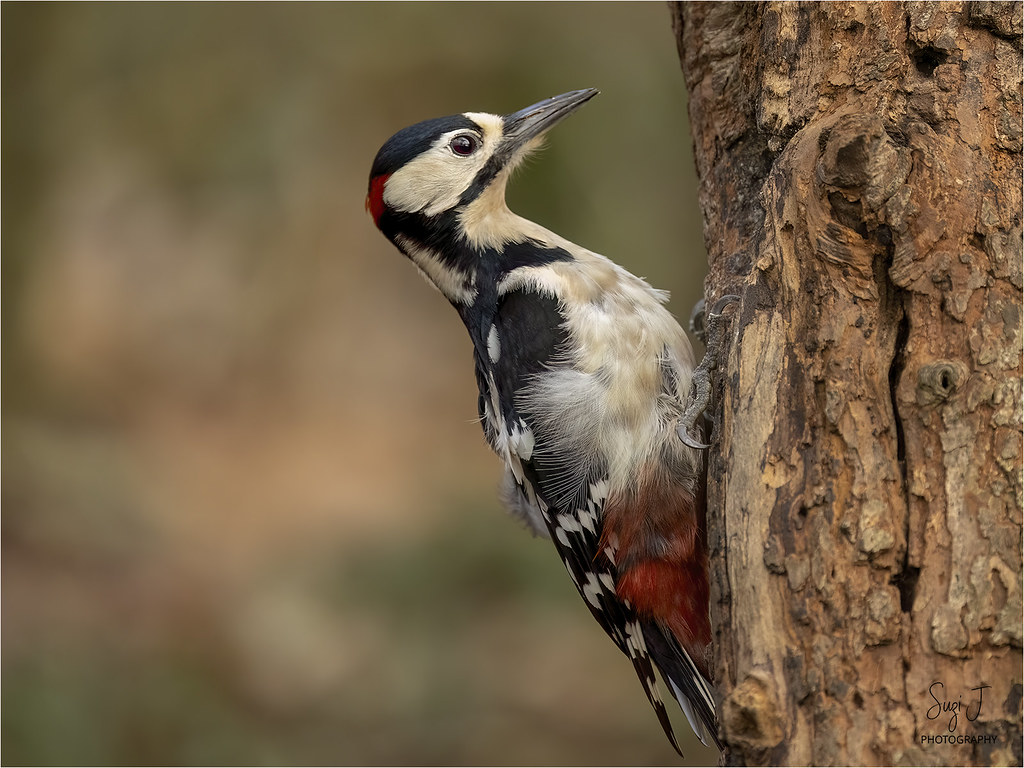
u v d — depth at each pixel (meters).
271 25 15.59
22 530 15.24
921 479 4.34
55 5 15.64
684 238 14.28
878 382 4.52
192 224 18.69
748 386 4.78
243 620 14.15
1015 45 4.88
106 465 16.77
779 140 5.31
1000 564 4.15
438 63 15.16
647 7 14.62
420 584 14.45
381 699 13.10
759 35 5.65
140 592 14.62
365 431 19.58
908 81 4.94
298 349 20.25
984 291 4.48
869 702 4.15
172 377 19.64
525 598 14.22
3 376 17.11
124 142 15.98
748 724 4.22
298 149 16.14
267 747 12.17
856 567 4.31
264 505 17.58
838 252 4.68
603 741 12.67
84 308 19.33
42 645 12.88
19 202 16.77
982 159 4.68
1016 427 4.28
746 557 4.52
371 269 20.45
